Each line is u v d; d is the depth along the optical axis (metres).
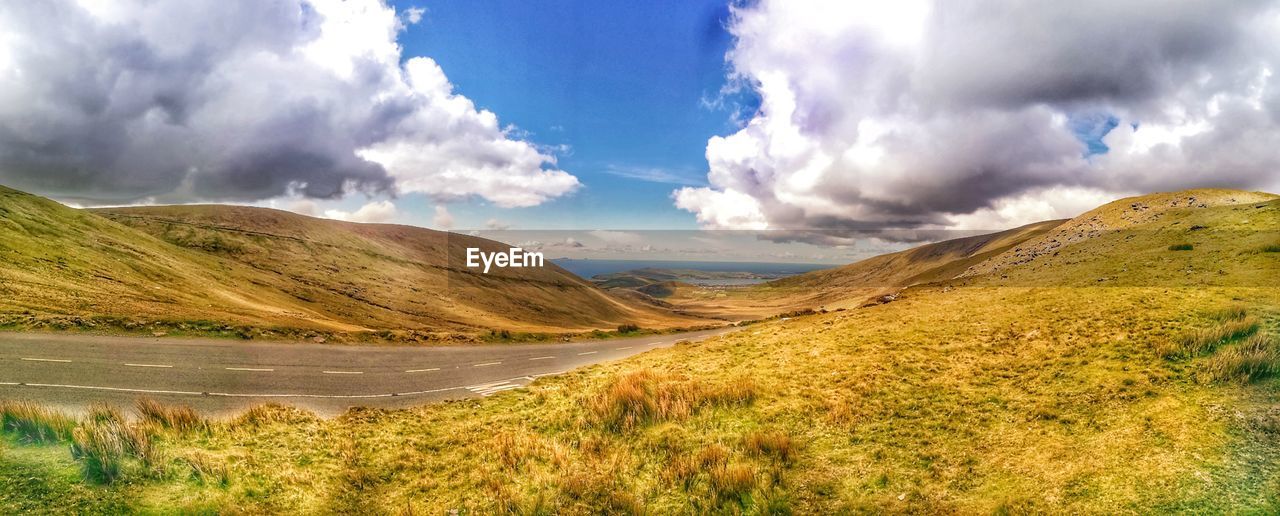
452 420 18.34
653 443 14.30
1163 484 9.39
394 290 101.56
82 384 18.41
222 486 11.09
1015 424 12.97
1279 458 9.45
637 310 182.62
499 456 14.15
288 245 112.38
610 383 19.86
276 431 15.37
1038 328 20.88
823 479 11.59
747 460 12.69
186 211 122.69
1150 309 20.25
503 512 11.16
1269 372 12.63
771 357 23.48
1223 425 10.88
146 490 10.14
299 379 22.81
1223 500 8.73
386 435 16.16
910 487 10.84
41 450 10.78
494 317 100.50
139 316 28.58
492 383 25.12
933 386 16.34
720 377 20.39
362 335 34.88
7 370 18.86
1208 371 13.45
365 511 11.36
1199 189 55.44
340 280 98.56
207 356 24.44
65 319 25.56
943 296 35.09
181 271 51.72
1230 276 24.94
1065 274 36.28
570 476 12.56
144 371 20.75
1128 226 51.66
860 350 22.17
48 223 48.53
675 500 11.42
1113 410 12.64
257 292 59.06
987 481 10.65
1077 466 10.52
